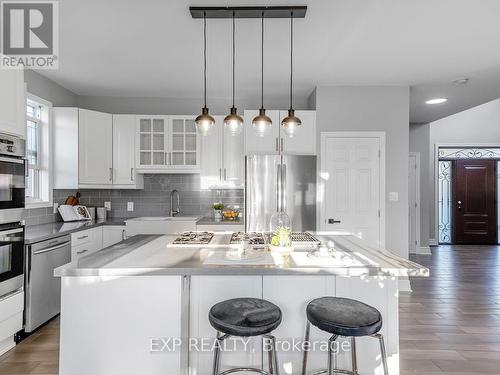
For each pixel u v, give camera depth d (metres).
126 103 4.45
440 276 4.52
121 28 2.56
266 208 3.77
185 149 4.18
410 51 2.97
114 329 1.71
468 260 5.54
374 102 3.90
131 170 4.12
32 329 2.63
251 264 1.72
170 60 3.21
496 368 2.23
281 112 3.86
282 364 1.92
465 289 3.94
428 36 2.68
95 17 2.40
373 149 3.89
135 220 3.93
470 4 2.21
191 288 1.90
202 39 2.75
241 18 2.40
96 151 3.93
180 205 4.48
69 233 3.14
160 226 3.91
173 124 4.20
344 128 3.90
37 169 3.60
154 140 4.19
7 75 2.44
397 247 3.87
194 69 3.45
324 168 3.88
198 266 1.68
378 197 3.87
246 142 3.85
